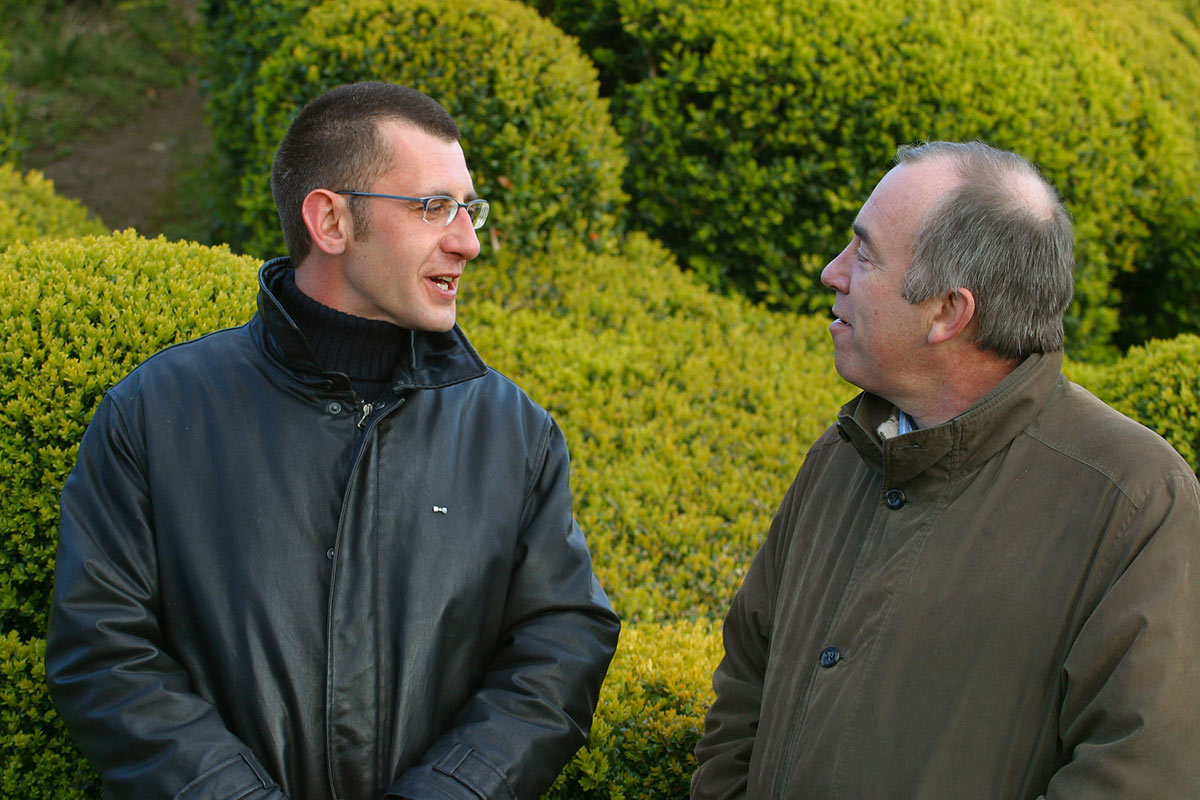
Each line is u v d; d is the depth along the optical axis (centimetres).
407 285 189
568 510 208
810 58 484
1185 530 161
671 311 478
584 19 556
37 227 475
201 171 700
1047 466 172
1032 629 165
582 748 242
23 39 823
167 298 263
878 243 184
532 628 196
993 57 514
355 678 179
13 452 240
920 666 171
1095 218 547
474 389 206
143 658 175
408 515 188
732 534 364
